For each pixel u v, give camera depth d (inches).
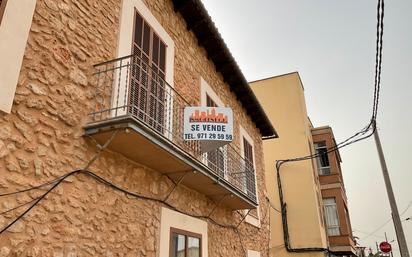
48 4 147.9
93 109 160.2
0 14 124.6
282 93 634.8
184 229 219.6
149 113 191.9
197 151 239.0
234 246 299.1
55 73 144.6
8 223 114.3
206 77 301.3
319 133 705.0
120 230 163.8
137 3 212.5
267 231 402.6
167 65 233.9
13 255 113.7
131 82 187.8
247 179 341.4
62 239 132.2
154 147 166.6
